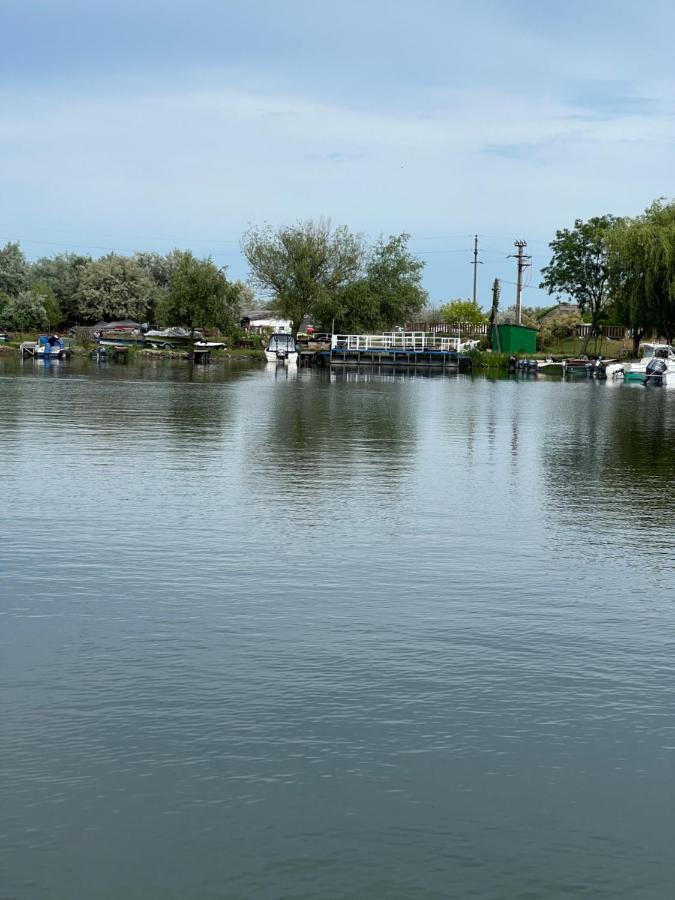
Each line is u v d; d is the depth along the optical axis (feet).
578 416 106.73
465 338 381.60
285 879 14.56
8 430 74.23
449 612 27.63
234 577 30.91
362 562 33.27
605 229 317.83
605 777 17.80
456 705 20.90
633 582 31.48
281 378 197.47
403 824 16.07
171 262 460.96
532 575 32.12
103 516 40.22
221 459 59.31
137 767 17.78
